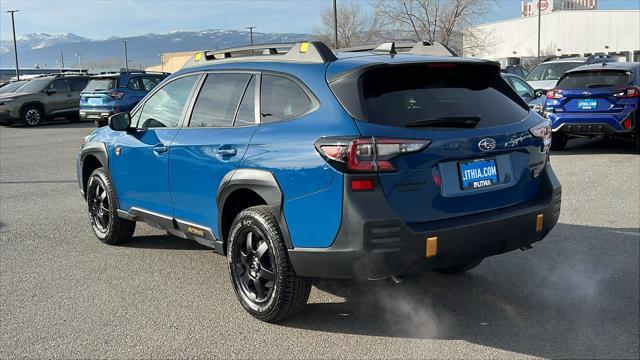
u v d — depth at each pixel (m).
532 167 3.94
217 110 4.39
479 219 3.57
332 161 3.37
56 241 5.96
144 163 4.95
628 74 10.31
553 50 69.62
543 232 3.92
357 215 3.29
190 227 4.54
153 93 5.15
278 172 3.66
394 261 3.33
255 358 3.49
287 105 3.84
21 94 20.94
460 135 3.53
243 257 4.05
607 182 8.25
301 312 3.97
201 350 3.59
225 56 4.71
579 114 10.55
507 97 4.04
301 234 3.57
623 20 66.50
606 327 3.83
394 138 3.33
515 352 3.52
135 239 6.02
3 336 3.79
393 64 3.57
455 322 3.95
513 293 4.42
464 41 49.22
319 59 3.81
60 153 13.41
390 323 3.94
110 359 3.49
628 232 5.85
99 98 18.42
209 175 4.21
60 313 4.15
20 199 8.12
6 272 5.02
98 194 5.83
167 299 4.40
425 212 3.43
